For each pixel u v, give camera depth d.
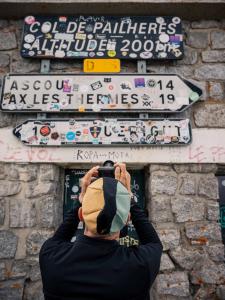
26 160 2.87
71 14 3.23
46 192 2.81
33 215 2.75
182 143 2.87
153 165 2.88
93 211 1.04
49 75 3.07
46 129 2.92
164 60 3.17
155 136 2.89
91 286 0.98
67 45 3.14
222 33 3.25
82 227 2.89
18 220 2.74
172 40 3.15
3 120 3.01
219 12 3.21
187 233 2.71
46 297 1.03
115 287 0.97
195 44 3.23
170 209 2.77
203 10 3.20
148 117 3.01
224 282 2.61
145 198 3.06
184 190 2.81
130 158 2.88
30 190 2.81
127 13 3.22
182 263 2.64
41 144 2.88
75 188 3.10
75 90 3.03
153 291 2.69
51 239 1.17
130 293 0.98
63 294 1.00
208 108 3.04
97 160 2.88
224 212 3.07
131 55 3.12
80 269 1.01
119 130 2.91
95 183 1.11
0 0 3.06
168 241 2.68
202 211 2.77
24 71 3.15
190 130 2.92
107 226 1.02
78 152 2.89
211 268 2.64
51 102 3.00
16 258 2.66
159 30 3.19
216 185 2.83
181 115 3.03
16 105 2.98
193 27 3.28
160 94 3.01
